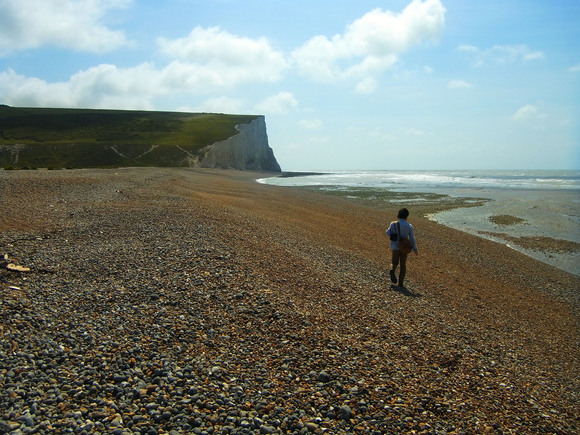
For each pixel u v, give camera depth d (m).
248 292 8.74
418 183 80.88
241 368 6.13
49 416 4.70
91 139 105.62
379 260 16.08
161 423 4.84
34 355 5.89
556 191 59.84
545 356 9.19
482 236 26.89
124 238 12.17
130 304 7.82
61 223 13.47
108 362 5.93
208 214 17.12
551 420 6.09
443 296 12.66
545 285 16.58
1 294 7.62
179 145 102.25
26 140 99.88
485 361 7.81
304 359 6.51
